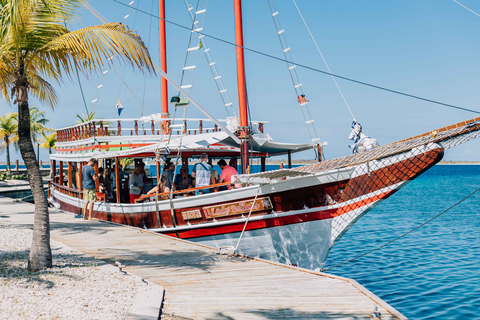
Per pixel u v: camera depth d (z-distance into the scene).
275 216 8.96
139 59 6.48
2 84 7.36
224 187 11.41
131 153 11.64
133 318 4.36
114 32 6.30
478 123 7.18
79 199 15.09
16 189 34.53
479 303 8.59
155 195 11.36
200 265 7.20
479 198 36.78
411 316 8.04
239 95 10.87
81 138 15.81
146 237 10.00
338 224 8.57
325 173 8.46
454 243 15.33
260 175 8.22
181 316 4.68
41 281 5.73
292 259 9.11
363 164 8.23
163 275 6.51
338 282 6.07
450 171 133.75
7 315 4.29
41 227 6.53
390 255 13.50
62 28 6.81
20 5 6.09
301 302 5.16
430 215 24.91
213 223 9.73
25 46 6.44
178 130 16.77
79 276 6.09
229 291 5.66
